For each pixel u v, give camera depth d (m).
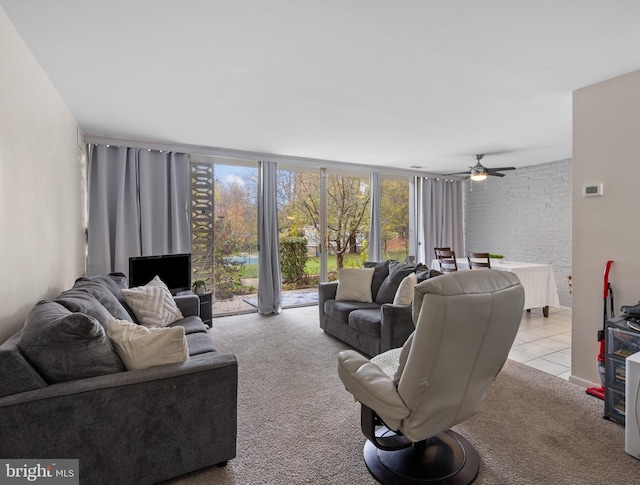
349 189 5.88
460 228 6.98
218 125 3.60
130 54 2.16
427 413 1.42
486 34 1.95
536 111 3.22
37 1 1.64
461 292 1.29
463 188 7.13
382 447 1.65
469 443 1.89
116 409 1.45
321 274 5.62
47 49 2.08
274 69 2.38
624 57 2.19
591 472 1.68
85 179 3.89
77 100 2.88
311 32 1.93
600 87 2.56
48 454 1.36
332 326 3.81
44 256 2.31
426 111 3.22
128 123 3.50
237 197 4.97
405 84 2.62
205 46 2.07
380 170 6.02
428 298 1.27
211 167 4.77
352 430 2.05
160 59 2.23
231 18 1.80
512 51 2.13
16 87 1.86
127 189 4.12
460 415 1.56
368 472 1.69
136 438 1.49
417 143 4.39
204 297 4.17
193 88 2.68
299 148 4.65
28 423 1.33
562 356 3.30
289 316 4.81
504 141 4.29
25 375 1.35
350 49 2.12
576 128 2.69
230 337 3.85
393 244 6.33
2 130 1.68
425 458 1.74
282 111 3.20
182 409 1.58
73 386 1.40
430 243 6.55
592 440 1.94
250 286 5.08
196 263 4.69
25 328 1.48
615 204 2.46
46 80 2.40
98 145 3.96
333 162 5.59
